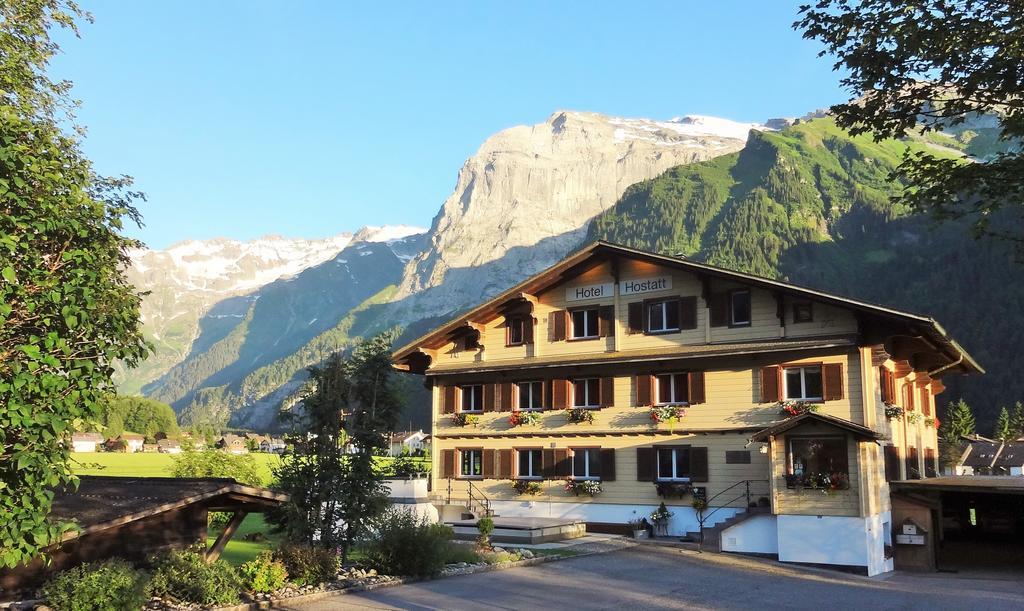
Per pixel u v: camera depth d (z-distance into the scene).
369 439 20.84
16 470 10.61
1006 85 11.96
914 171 12.58
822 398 29.14
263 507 19.83
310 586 18.28
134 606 14.62
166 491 18.67
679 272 32.81
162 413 188.38
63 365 10.90
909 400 35.22
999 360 122.88
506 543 28.86
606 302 34.41
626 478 32.81
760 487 29.83
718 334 31.48
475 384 37.50
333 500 20.64
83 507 17.16
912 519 28.50
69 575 15.02
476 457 36.97
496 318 37.06
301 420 20.91
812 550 25.81
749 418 30.45
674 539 30.86
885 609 18.53
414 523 22.03
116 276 12.00
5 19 18.77
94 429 11.48
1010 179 11.85
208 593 16.06
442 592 18.72
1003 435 101.44
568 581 21.03
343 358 21.70
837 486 25.69
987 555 31.89
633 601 18.44
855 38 12.36
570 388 34.88
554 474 34.44
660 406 32.53
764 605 18.56
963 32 11.73
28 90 18.58
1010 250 12.39
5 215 10.34
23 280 10.70
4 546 10.69
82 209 11.40
